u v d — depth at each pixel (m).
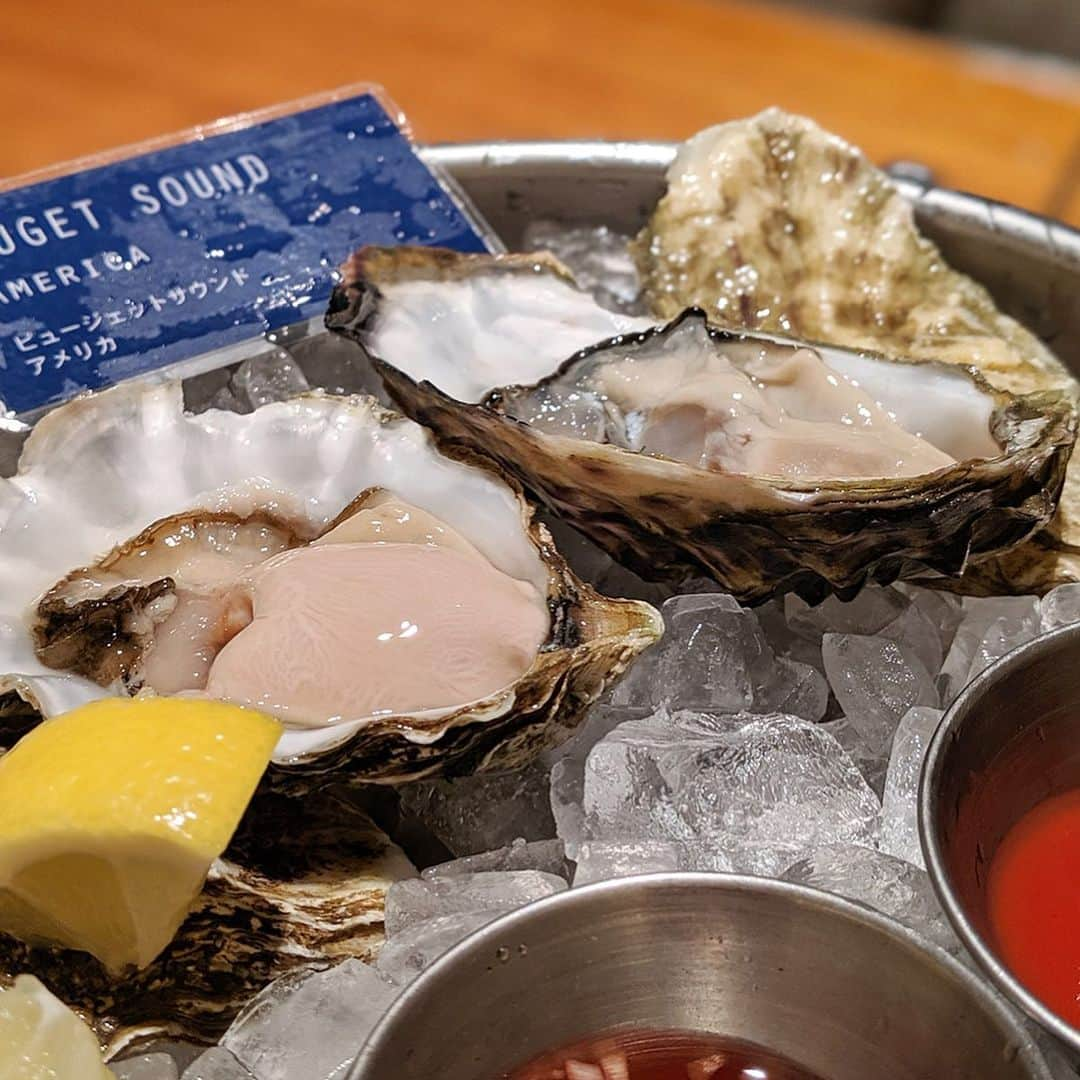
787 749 0.18
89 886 0.16
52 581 0.20
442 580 0.19
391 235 0.25
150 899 0.16
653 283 0.25
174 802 0.15
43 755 0.16
